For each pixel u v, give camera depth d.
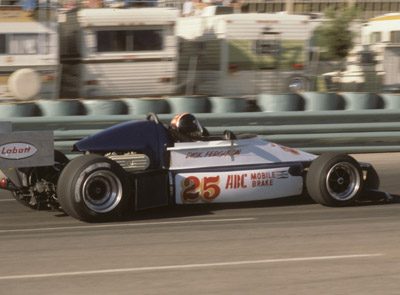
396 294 13.84
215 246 17.91
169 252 17.25
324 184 23.11
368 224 20.86
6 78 43.69
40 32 44.06
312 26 55.12
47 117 34.06
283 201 24.78
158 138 22.80
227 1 56.09
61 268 15.72
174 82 48.94
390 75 54.06
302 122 37.16
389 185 29.41
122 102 37.19
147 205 21.83
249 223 20.95
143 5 48.16
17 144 20.36
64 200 20.50
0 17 43.06
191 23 54.53
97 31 46.03
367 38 58.22
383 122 38.38
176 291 13.92
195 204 24.11
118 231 19.73
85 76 46.16
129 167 22.30
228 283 14.49
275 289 14.09
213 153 23.05
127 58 46.97
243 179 23.08
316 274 15.21
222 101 38.22
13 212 23.16
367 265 16.00
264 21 51.12
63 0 48.00
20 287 14.20
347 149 37.38
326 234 19.42
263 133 36.62
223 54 50.28
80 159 20.62
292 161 24.09
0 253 17.22
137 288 14.12
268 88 51.44
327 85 53.16
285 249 17.59
